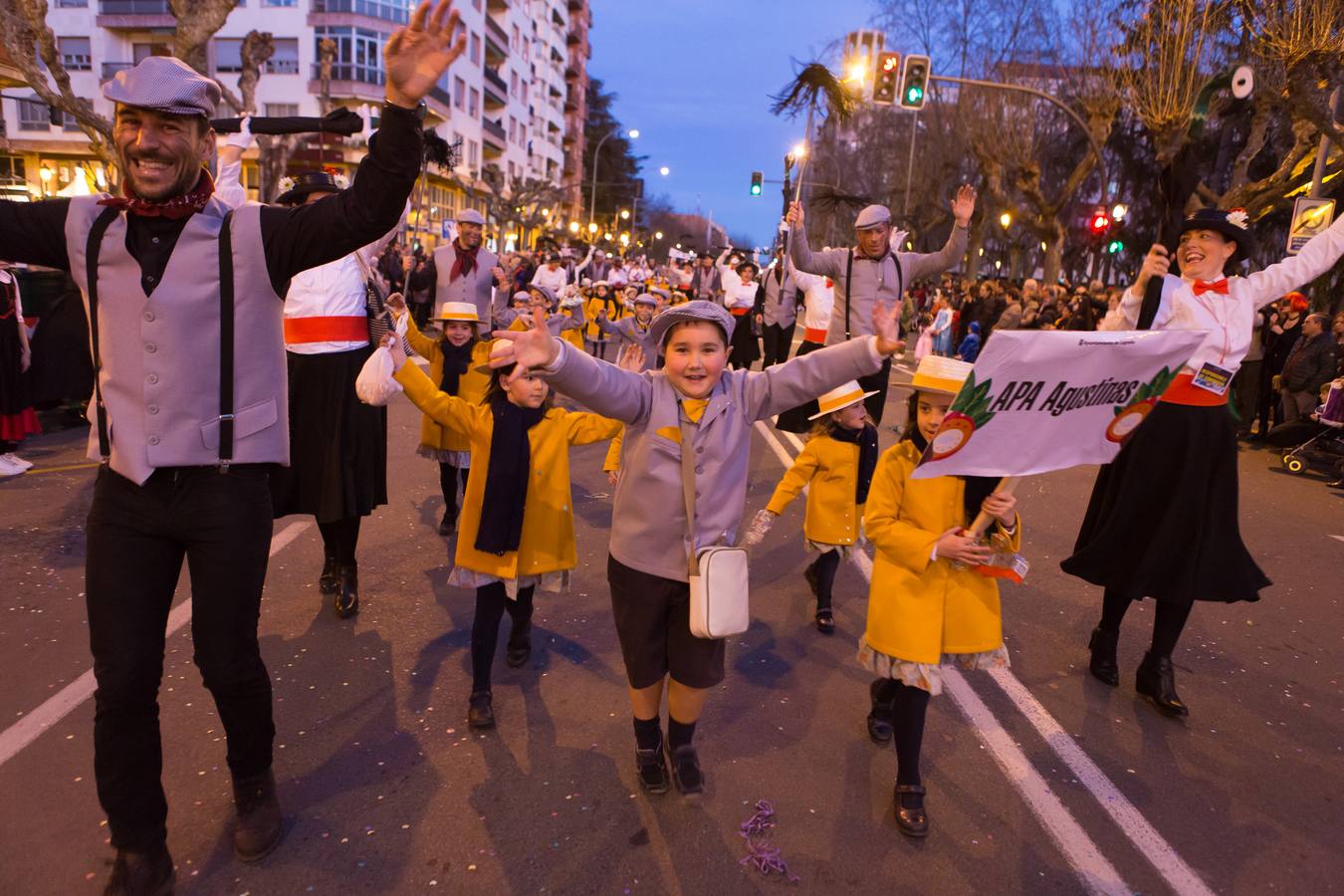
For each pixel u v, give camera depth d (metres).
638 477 2.78
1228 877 2.76
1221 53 17.50
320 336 4.18
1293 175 16.41
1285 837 2.98
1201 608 5.26
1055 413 2.55
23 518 5.70
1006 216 30.64
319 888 2.52
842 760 3.33
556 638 4.29
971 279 40.06
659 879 2.61
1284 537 7.05
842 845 2.81
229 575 2.38
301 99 40.41
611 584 2.92
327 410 4.21
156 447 2.25
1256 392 11.79
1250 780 3.34
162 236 2.27
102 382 2.28
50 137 39.72
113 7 39.56
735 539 2.87
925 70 17.11
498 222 47.03
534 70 68.88
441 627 4.36
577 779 3.10
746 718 3.61
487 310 6.89
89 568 2.34
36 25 14.34
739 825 2.88
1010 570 2.85
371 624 4.35
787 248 5.78
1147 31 18.11
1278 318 11.75
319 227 2.27
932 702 3.83
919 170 43.31
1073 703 3.89
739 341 13.18
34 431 7.37
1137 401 2.69
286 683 3.71
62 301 7.79
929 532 2.90
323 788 2.99
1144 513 3.82
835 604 4.98
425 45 2.11
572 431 3.66
